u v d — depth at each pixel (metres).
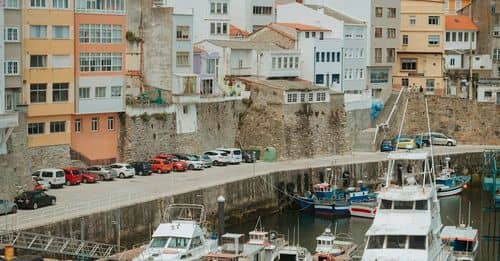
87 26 131.12
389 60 185.00
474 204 139.75
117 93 135.12
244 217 128.75
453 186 147.38
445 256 90.62
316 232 120.12
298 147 154.88
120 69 135.75
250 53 163.25
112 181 125.44
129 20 147.38
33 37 124.19
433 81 193.50
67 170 121.88
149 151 139.00
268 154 151.50
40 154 125.19
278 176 137.00
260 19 185.38
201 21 169.62
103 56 133.25
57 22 127.12
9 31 119.94
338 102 161.50
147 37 147.50
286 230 121.38
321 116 158.50
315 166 144.75
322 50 171.12
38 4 124.62
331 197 135.00
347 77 176.75
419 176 101.25
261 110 154.12
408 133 180.12
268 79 162.38
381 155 160.75
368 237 86.12
